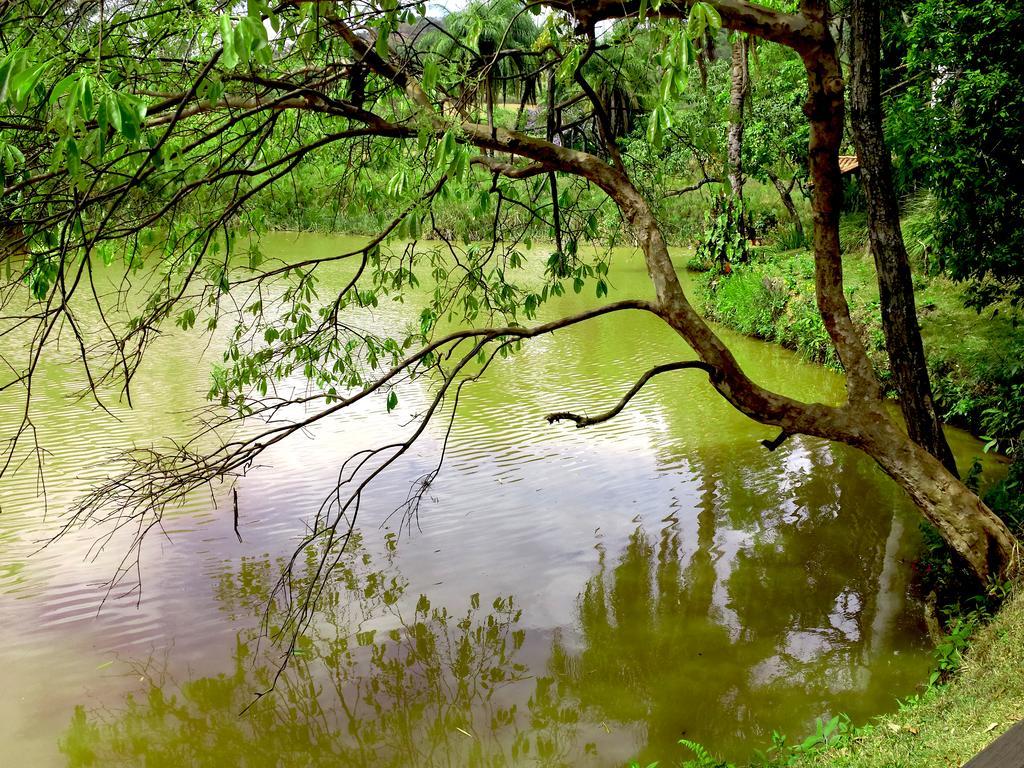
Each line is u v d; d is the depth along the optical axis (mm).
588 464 10477
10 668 6199
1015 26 8914
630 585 7508
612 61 5891
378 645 6594
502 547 8266
